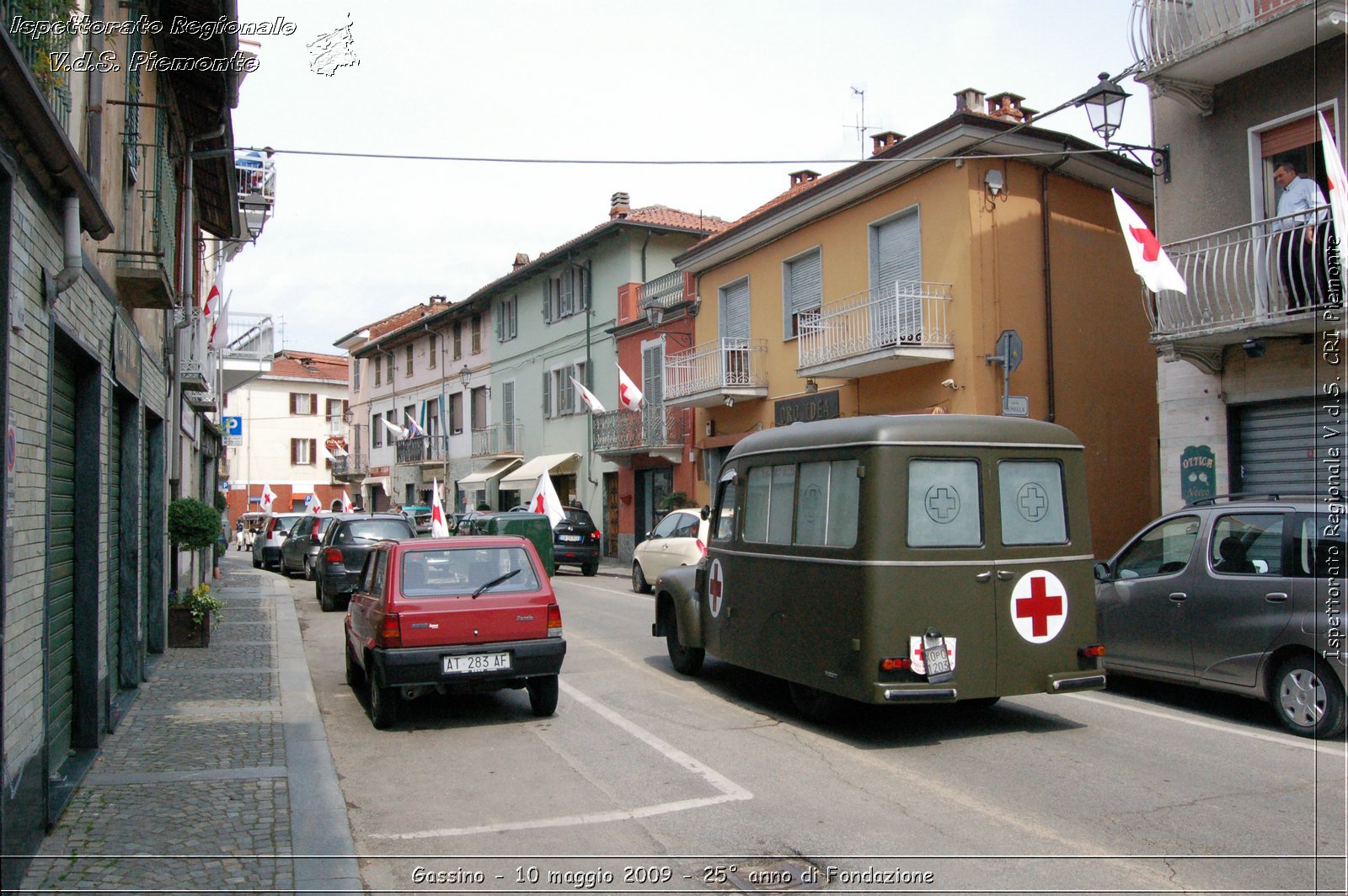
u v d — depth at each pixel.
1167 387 12.86
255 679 10.04
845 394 19.25
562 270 33.19
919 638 7.14
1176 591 8.36
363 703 9.24
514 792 6.32
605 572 25.42
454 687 8.00
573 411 32.28
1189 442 12.53
